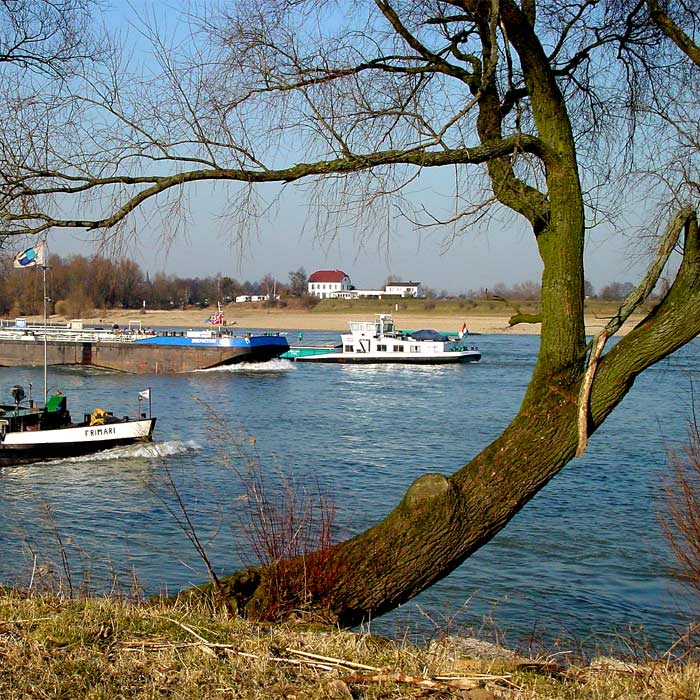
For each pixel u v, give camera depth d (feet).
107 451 92.63
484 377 197.16
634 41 24.93
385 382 185.57
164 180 21.47
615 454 87.45
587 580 48.83
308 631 20.47
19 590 23.86
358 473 81.76
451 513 22.08
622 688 18.38
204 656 17.70
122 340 225.15
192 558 52.26
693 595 45.03
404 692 16.79
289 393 162.20
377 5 22.66
